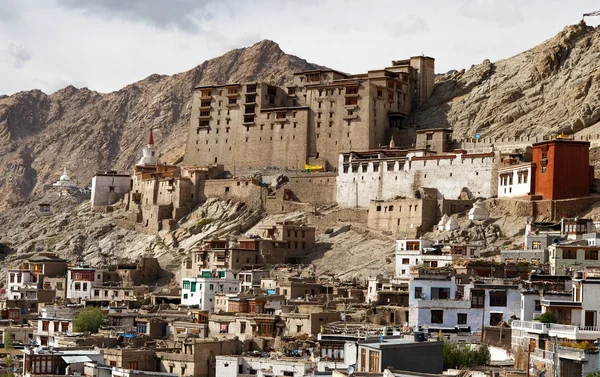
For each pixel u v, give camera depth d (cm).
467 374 11712
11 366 15500
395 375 9862
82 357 14425
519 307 15575
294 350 15950
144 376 13700
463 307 15600
